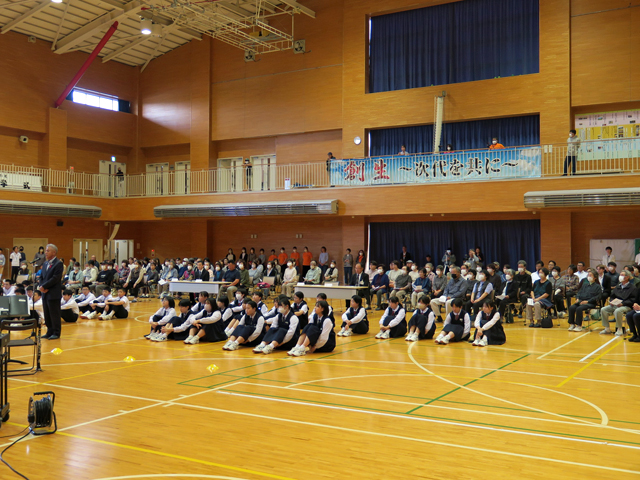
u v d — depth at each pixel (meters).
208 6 25.81
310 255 26.22
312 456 5.40
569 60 22.38
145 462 5.23
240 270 21.16
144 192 30.30
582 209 20.44
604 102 21.86
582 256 21.64
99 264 28.72
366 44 26.30
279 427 6.34
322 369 9.72
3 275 26.92
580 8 22.36
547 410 7.03
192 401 7.52
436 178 22.44
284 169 27.58
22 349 11.88
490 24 24.11
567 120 22.33
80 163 31.20
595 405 7.26
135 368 9.86
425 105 24.97
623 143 19.86
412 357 10.86
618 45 21.70
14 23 27.02
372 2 26.03
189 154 32.06
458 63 24.66
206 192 28.36
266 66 29.09
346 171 24.48
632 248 20.77
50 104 29.55
